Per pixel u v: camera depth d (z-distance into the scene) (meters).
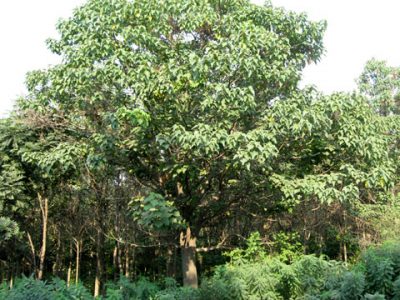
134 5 8.41
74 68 8.20
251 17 8.86
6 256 14.95
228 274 6.89
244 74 7.78
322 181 8.41
